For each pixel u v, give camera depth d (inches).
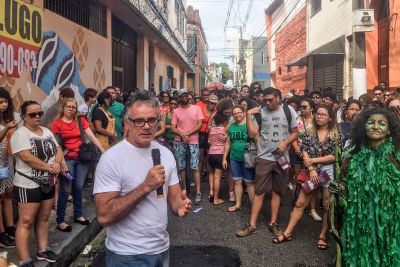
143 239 111.3
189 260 211.3
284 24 1077.8
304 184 222.8
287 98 415.8
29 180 176.1
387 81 498.9
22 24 283.7
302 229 258.2
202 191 355.3
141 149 113.6
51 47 331.0
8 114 201.3
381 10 521.7
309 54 631.8
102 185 109.3
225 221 274.4
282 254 219.5
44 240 188.7
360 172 143.8
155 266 113.4
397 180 140.4
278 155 237.6
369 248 142.3
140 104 111.3
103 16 472.7
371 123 142.7
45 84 319.9
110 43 495.8
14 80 273.0
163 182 106.0
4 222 208.8
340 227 152.9
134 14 517.0
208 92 385.7
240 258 214.4
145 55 696.4
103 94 295.7
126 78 631.2
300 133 269.3
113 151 112.0
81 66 399.2
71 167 233.6
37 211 181.6
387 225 140.8
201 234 249.9
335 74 661.3
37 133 182.4
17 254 195.2
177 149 322.0
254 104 293.0
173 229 259.0
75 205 241.4
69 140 232.2
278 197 247.8
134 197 104.7
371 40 533.6
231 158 293.9
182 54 1137.4
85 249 226.4
